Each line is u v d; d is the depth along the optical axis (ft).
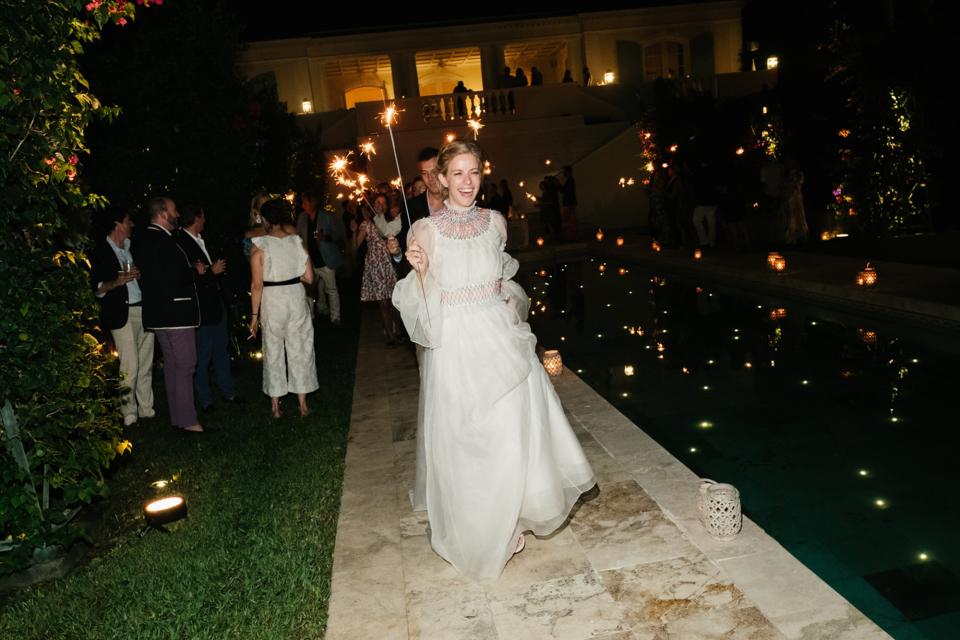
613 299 35.94
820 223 44.91
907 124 38.42
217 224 26.76
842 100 43.39
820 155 44.86
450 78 89.45
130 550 13.28
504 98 70.23
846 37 39.50
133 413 20.67
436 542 11.21
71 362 13.01
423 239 10.70
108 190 24.77
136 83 25.00
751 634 8.95
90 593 11.90
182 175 25.55
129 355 20.13
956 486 13.57
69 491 12.98
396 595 10.59
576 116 69.36
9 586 12.66
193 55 25.84
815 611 9.30
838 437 16.25
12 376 12.15
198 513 14.53
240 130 27.86
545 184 61.36
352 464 16.01
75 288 13.17
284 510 14.08
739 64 79.77
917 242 37.01
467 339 10.73
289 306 19.94
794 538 12.30
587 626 9.45
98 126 24.90
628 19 77.97
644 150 64.39
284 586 11.26
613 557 11.03
